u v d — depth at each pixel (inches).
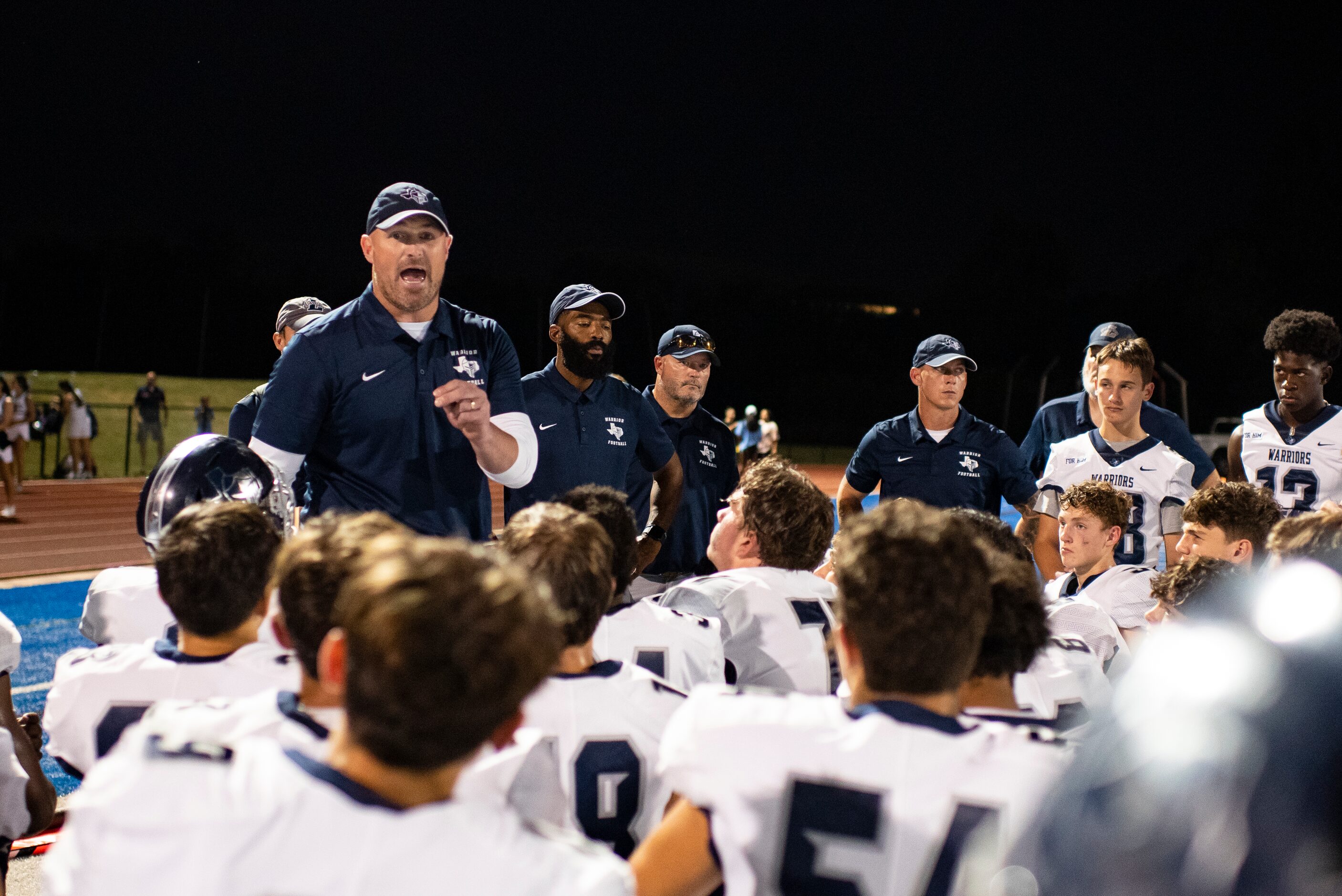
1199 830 28.3
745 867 55.0
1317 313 170.9
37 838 130.8
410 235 113.3
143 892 40.4
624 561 95.2
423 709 41.0
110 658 80.0
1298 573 34.6
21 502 570.3
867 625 56.7
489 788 61.9
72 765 79.0
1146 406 189.0
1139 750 30.7
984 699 70.7
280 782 42.8
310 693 62.6
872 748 54.9
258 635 85.0
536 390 163.8
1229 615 34.0
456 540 47.8
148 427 782.5
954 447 186.9
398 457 118.0
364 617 42.0
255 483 105.0
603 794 72.7
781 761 55.3
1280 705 30.0
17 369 1307.8
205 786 42.6
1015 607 69.6
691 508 190.1
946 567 56.4
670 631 93.0
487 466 115.0
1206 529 129.0
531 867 43.4
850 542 59.2
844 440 1465.3
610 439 167.0
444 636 41.1
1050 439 207.9
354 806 42.1
